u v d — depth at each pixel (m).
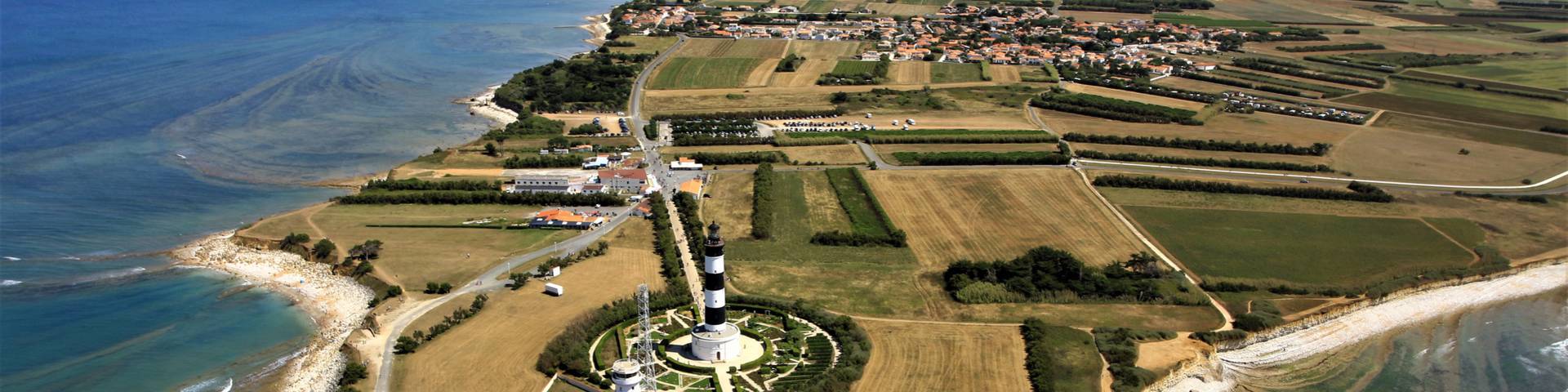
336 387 181.38
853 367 189.00
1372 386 198.25
